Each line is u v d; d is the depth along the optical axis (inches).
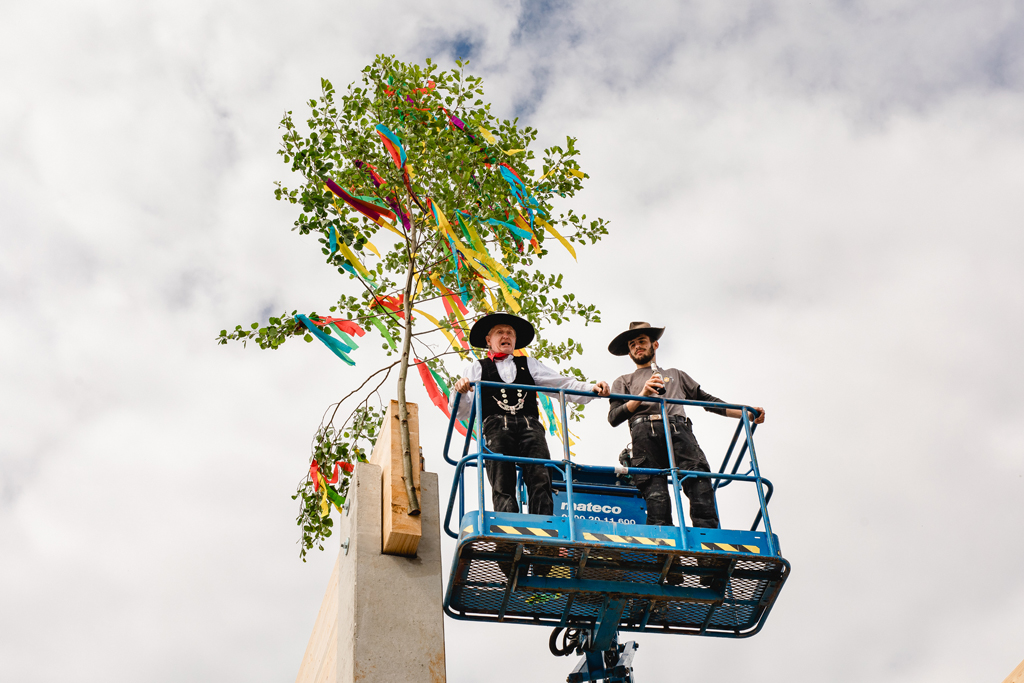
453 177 354.0
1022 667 276.4
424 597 250.2
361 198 354.3
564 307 378.3
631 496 287.6
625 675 294.7
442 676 238.1
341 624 260.7
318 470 355.6
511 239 386.0
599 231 396.5
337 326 341.7
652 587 259.6
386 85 373.1
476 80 376.2
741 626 281.7
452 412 278.2
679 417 278.5
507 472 264.8
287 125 366.3
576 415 354.9
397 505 257.4
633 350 299.3
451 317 360.8
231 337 331.6
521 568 255.4
